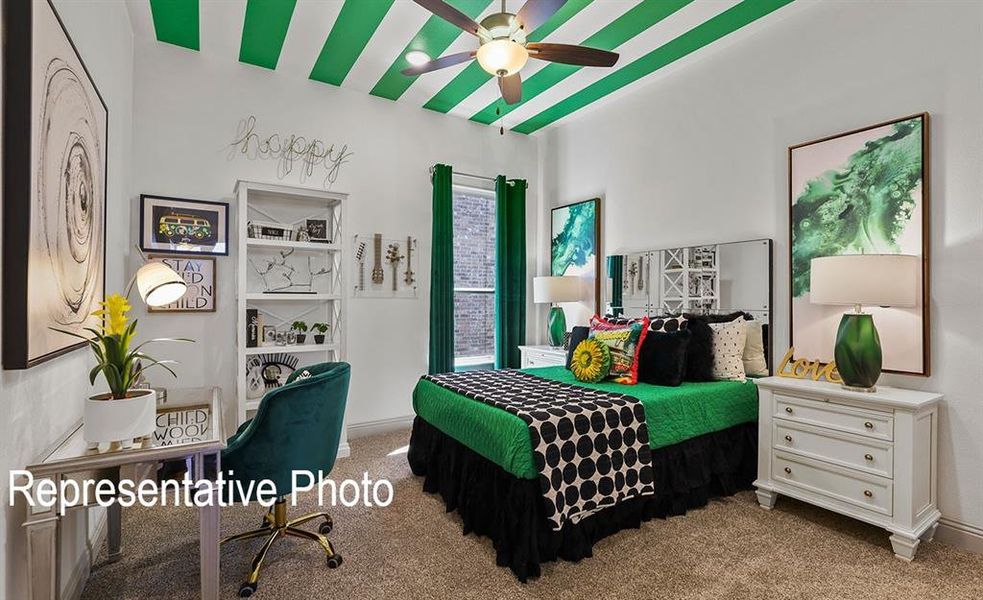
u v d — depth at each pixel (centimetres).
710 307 346
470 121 478
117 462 149
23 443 137
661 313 382
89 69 207
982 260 228
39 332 136
